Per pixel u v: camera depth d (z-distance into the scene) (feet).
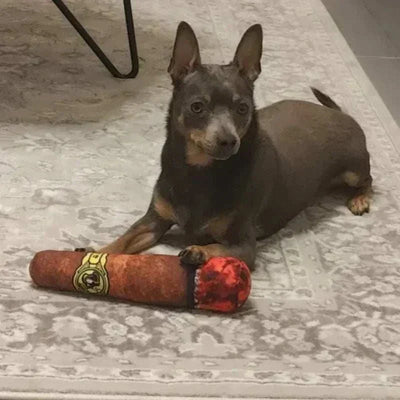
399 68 6.57
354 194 4.72
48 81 5.54
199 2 7.01
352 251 4.27
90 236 4.15
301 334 3.65
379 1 7.82
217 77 3.79
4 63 5.69
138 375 3.33
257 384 3.35
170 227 4.16
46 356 3.38
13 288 3.74
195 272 3.62
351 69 6.21
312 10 7.13
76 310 3.64
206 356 3.47
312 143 4.39
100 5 6.77
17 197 4.36
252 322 3.68
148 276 3.62
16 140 4.86
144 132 5.10
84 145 4.90
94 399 3.21
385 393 3.37
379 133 5.40
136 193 4.52
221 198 3.84
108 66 5.65
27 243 4.04
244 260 3.88
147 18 6.62
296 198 4.29
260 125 4.16
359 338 3.67
